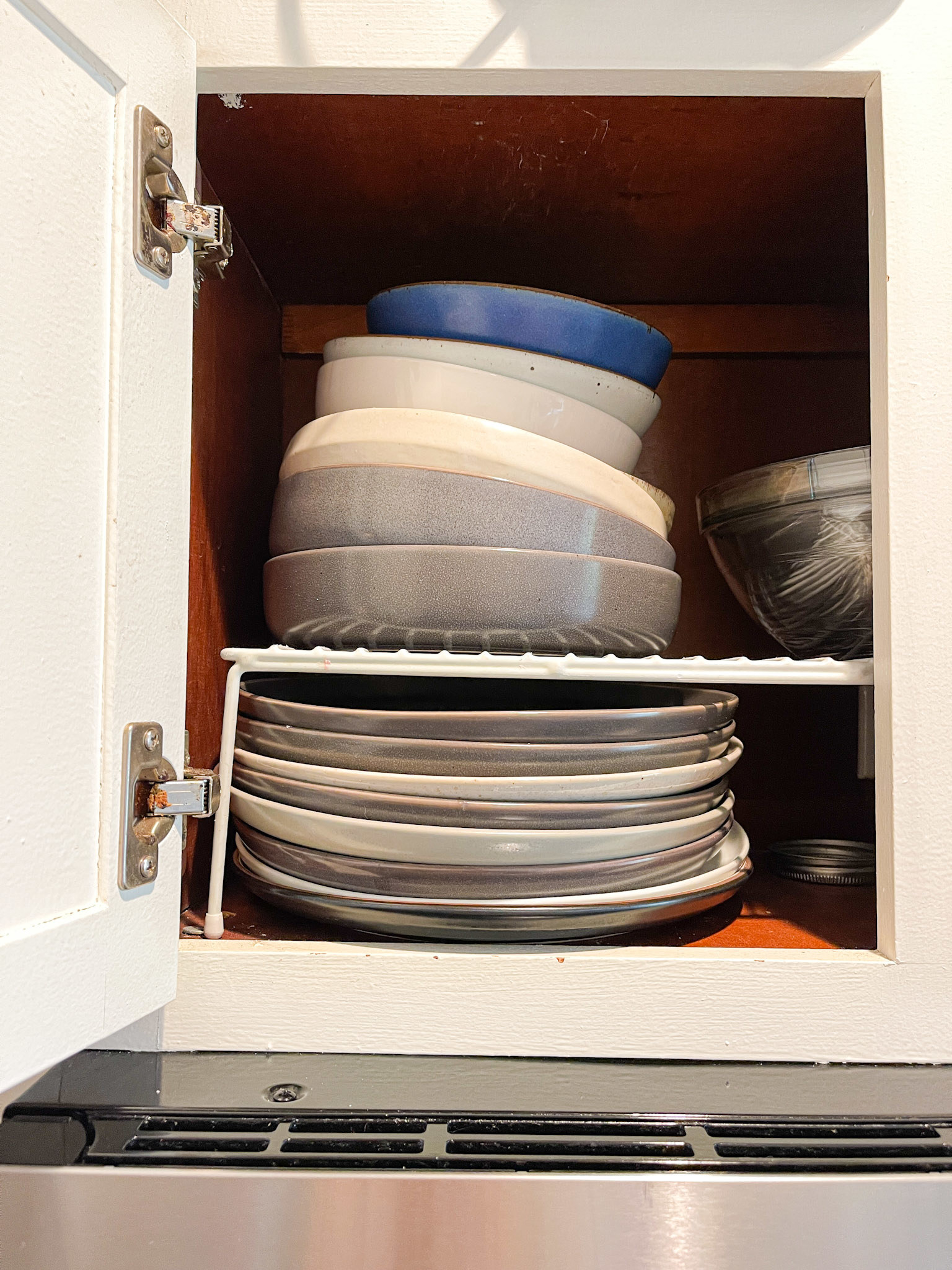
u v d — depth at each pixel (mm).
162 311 464
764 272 934
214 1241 449
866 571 680
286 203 784
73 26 398
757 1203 449
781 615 751
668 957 538
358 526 617
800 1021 532
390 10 546
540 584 595
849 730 1006
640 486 666
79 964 403
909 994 531
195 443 684
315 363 1031
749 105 626
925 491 535
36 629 381
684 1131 479
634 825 565
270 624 673
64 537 398
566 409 670
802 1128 481
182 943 552
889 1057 530
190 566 662
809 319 1025
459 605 597
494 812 543
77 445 406
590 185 756
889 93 545
